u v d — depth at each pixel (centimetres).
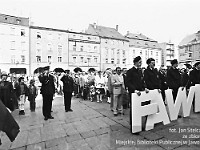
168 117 441
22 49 3225
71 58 3681
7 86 455
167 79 527
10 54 3123
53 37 3484
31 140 380
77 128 450
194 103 558
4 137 408
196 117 500
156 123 439
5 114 201
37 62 3334
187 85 605
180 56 4469
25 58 3247
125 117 543
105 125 464
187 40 4491
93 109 682
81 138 379
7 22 3078
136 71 422
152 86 433
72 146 340
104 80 874
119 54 4381
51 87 561
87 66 3847
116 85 562
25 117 596
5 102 448
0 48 3047
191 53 4106
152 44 5222
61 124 493
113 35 4506
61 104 846
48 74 572
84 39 3878
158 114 421
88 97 966
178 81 514
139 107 386
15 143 367
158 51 5203
